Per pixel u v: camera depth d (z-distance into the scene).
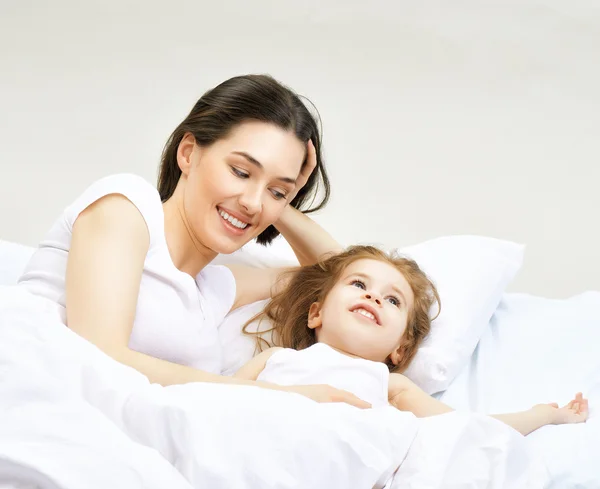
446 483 1.30
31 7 3.04
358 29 3.07
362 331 1.80
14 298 1.34
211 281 1.84
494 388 1.81
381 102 3.04
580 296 2.13
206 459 1.15
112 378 1.24
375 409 1.36
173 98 3.04
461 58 3.06
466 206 2.96
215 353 1.69
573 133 3.01
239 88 1.58
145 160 3.01
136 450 1.12
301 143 1.60
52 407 1.17
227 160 1.54
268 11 3.08
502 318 2.06
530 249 2.92
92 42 3.04
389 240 2.94
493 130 3.01
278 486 1.18
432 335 1.89
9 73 3.01
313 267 1.98
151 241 1.53
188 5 3.06
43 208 2.93
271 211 1.60
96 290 1.39
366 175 2.99
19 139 2.97
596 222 2.94
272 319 1.97
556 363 1.87
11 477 1.10
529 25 3.05
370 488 1.26
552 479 1.45
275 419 1.22
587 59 3.04
